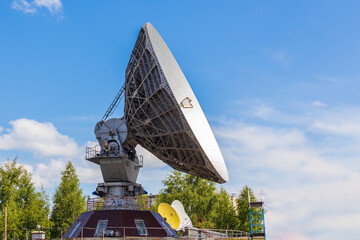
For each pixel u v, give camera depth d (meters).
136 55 38.78
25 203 71.19
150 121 37.97
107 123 42.00
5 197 64.88
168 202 80.50
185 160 40.72
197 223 75.56
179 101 35.72
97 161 42.66
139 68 37.22
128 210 39.34
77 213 76.25
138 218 39.09
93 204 41.62
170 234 40.09
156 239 37.53
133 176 43.88
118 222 37.88
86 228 37.75
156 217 40.84
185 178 85.31
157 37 37.75
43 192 72.88
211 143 40.09
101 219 38.38
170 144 40.09
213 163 38.25
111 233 36.59
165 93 34.56
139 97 37.53
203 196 82.56
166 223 42.69
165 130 37.88
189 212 79.94
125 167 41.78
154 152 42.91
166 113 36.41
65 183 78.50
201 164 39.94
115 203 41.34
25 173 72.56
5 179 66.00
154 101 35.97
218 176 39.56
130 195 43.25
